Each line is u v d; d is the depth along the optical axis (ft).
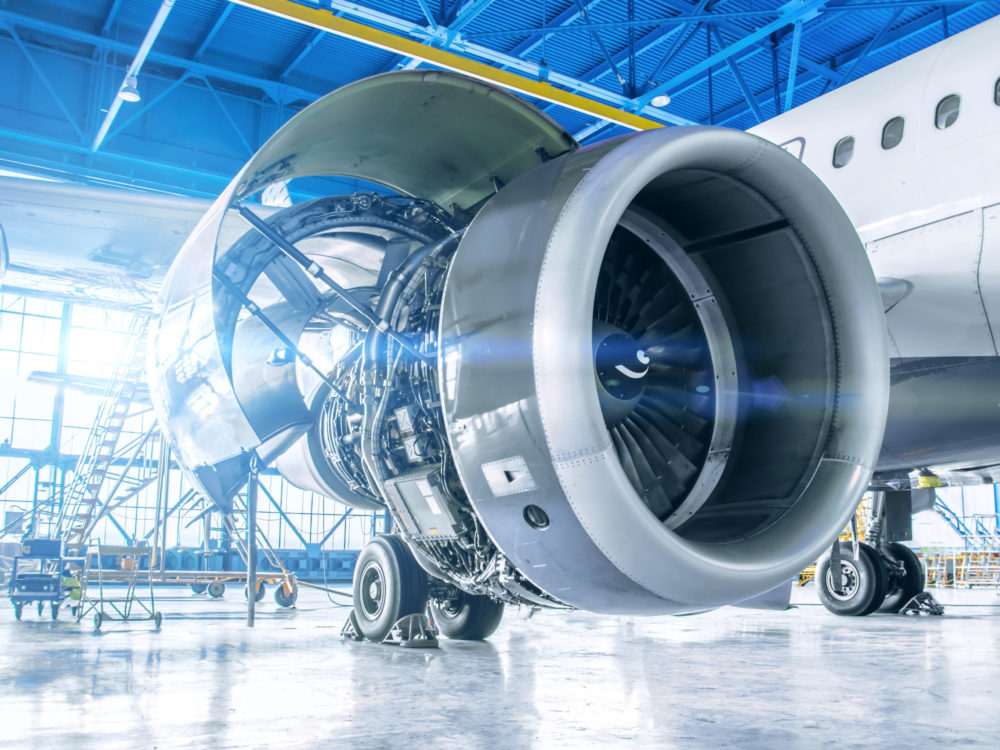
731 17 51.55
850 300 13.93
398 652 19.03
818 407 14.05
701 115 73.51
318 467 22.71
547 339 11.72
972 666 17.20
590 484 11.44
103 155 64.49
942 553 85.61
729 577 12.03
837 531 13.24
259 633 24.21
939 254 20.74
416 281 16.75
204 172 67.72
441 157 16.71
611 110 54.54
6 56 62.64
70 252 25.13
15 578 31.04
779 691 14.05
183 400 15.79
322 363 21.35
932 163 21.12
